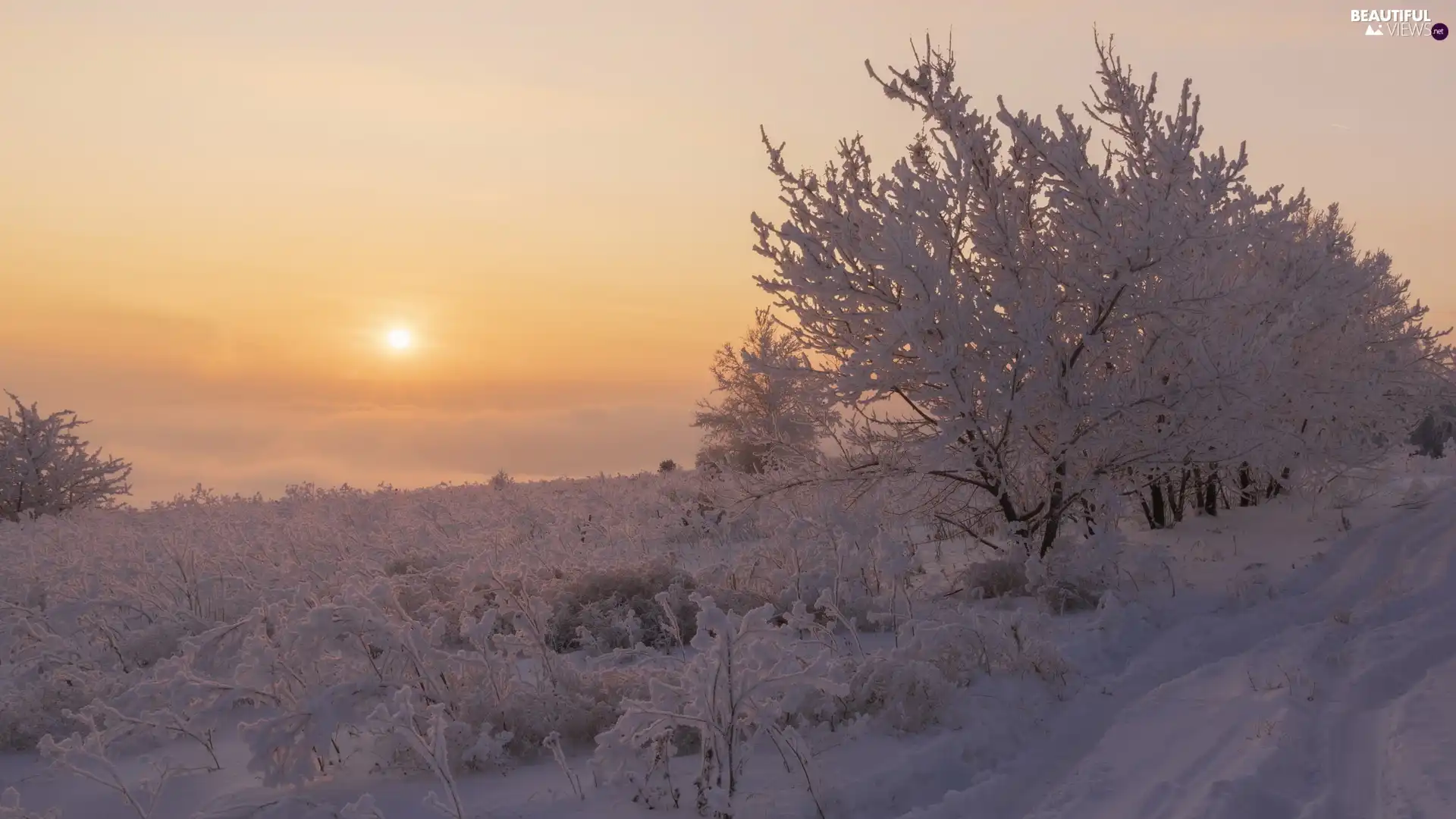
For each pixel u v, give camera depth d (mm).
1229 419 9289
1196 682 6426
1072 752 5527
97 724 6234
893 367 8797
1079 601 8578
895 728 5672
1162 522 11977
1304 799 4480
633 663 7359
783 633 6258
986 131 9180
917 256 8320
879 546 7609
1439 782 4332
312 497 21078
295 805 4695
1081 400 9203
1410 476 15625
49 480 22188
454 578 9016
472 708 5531
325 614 5375
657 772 5113
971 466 9055
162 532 13945
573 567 9289
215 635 6047
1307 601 8320
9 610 8242
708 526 12367
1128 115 10148
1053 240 9523
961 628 6543
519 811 4723
